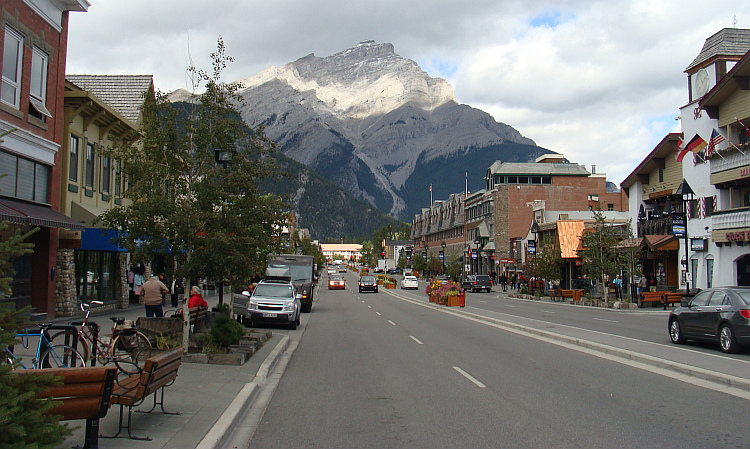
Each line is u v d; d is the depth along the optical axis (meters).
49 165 21.28
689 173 39.03
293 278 34.84
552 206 82.12
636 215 46.31
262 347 16.56
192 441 6.88
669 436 7.25
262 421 8.37
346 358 14.91
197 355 13.22
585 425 7.83
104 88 31.81
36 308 20.83
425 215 133.75
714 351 15.30
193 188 13.51
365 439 7.32
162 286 18.70
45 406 4.75
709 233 36.44
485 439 7.20
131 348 12.40
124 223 13.32
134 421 7.83
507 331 21.06
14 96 18.78
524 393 10.02
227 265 13.64
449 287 37.19
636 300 38.09
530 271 48.38
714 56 36.97
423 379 11.57
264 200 14.68
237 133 13.89
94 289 27.02
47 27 20.77
